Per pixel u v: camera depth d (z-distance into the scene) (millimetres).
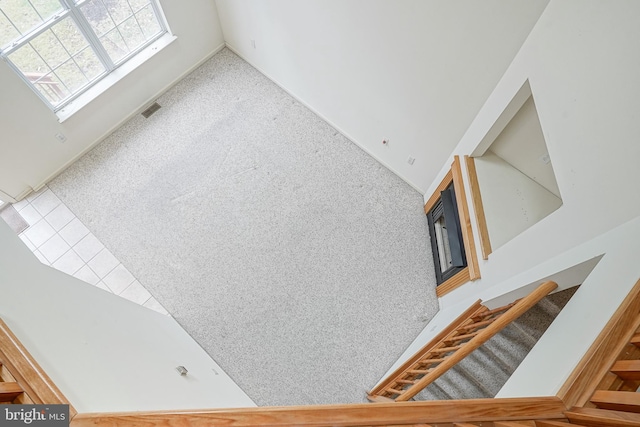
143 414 1208
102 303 2320
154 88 4691
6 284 1507
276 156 4344
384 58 3152
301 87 4441
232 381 3277
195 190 4207
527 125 2639
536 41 2086
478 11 2299
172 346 2713
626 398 1229
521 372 1926
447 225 3199
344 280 3701
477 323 2561
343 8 3115
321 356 3414
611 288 1525
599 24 1661
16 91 3582
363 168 4223
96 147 4484
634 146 1479
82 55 3998
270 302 3648
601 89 1654
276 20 3918
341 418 1342
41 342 1385
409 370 2752
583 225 1803
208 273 3801
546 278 2006
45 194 4223
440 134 3273
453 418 1393
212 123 4594
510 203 2898
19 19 3441
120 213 4117
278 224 3984
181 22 4457
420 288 3658
